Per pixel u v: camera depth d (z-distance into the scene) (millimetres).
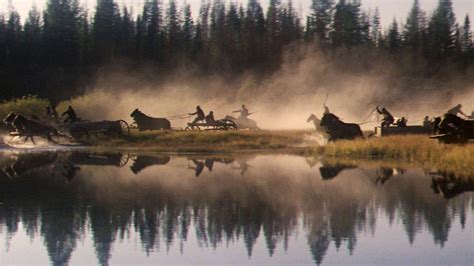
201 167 33469
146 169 32500
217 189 25125
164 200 22562
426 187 25219
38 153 43062
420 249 15945
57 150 45375
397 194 23625
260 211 20500
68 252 16000
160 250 16156
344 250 16000
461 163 32500
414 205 21297
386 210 20469
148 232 17797
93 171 31609
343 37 127062
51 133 49125
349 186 25688
